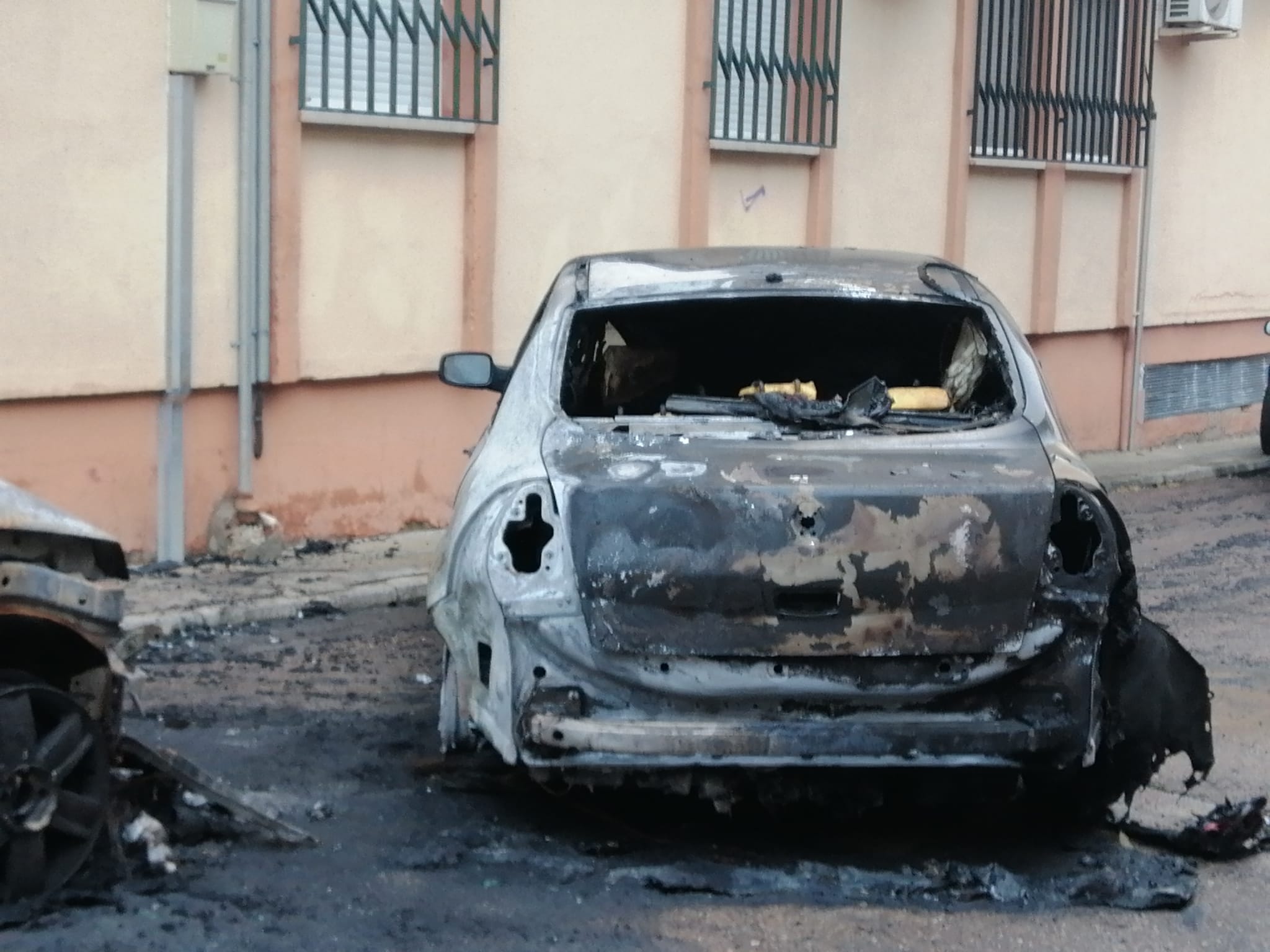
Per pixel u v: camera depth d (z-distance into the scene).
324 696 7.65
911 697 5.35
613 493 5.33
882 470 5.54
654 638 5.27
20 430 9.40
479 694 5.64
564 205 12.45
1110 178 18.08
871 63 15.07
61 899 4.93
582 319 6.77
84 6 9.35
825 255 7.11
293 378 10.70
